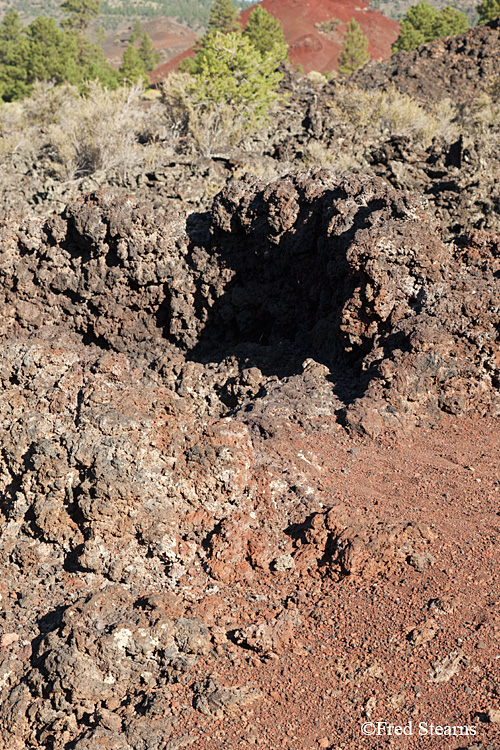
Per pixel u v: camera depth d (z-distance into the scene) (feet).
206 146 112.78
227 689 27.55
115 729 27.17
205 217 68.59
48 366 52.65
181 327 68.28
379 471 40.22
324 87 152.97
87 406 43.32
